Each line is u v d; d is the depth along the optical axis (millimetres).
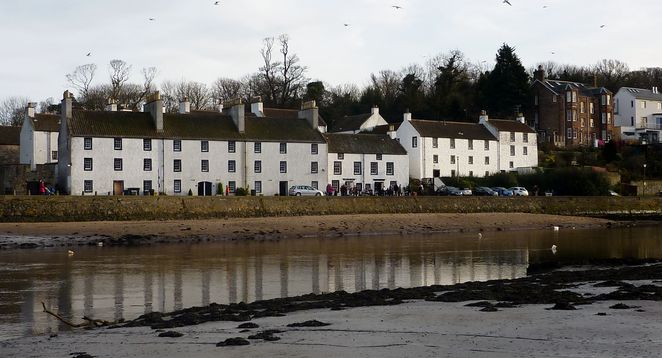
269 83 134000
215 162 79000
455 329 16953
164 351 15508
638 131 124938
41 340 17859
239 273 34688
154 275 33781
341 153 88062
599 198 85375
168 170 76562
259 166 81375
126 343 16703
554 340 15203
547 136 121000
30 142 90938
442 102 126062
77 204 61406
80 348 16438
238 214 67562
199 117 81625
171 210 64812
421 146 96375
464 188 90125
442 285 29062
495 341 15383
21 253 44062
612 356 13570
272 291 29141
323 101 139500
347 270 36062
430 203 77438
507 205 81250
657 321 17016
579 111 121125
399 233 63375
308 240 55406
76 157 72062
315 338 16312
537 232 65562
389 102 137500
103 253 44188
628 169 101750
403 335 16438
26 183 73000
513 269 36812
